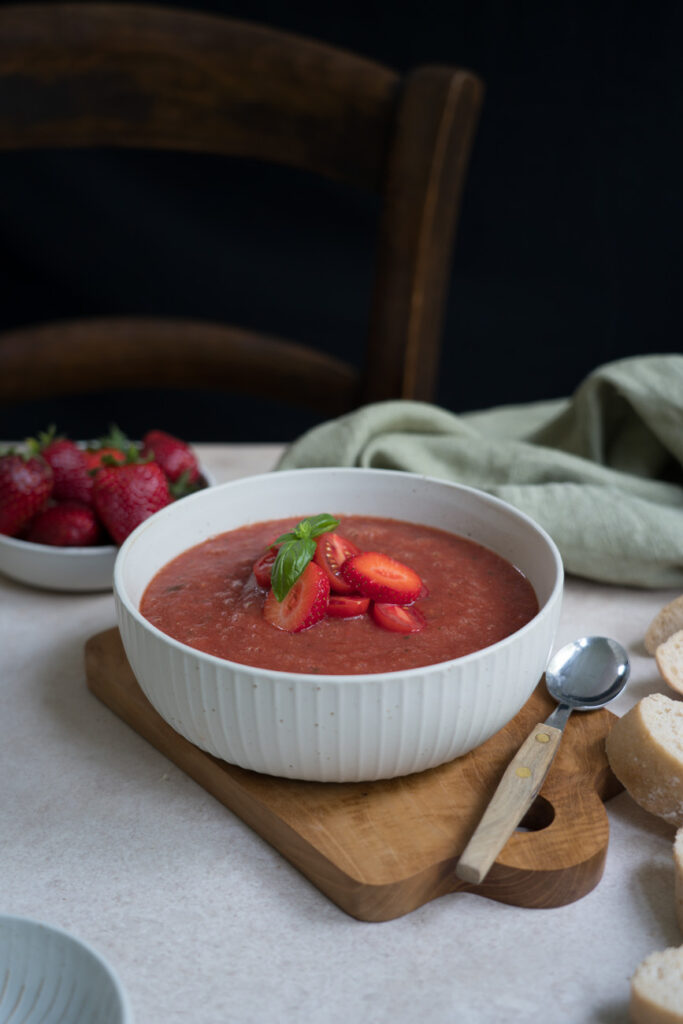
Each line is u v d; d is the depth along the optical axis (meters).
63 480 0.72
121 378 0.99
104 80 0.90
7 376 0.96
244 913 0.51
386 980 0.49
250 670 0.51
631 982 0.47
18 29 0.87
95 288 1.43
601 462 0.78
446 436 0.80
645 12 1.27
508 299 1.46
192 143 0.93
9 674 0.64
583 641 0.62
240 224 1.40
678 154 1.35
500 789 0.53
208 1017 0.47
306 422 1.56
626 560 0.70
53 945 0.47
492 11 1.28
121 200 1.37
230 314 1.46
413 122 0.89
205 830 0.55
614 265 1.42
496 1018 0.47
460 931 0.51
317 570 0.57
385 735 0.52
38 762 0.58
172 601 0.59
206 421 1.55
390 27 1.30
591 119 1.34
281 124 0.93
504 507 0.62
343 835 0.52
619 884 0.52
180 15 0.90
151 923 0.51
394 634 0.56
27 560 0.69
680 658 0.62
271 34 0.91
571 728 0.59
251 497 0.66
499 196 1.39
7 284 1.41
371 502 0.67
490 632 0.57
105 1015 0.45
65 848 0.54
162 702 0.54
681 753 0.53
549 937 0.50
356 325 1.46
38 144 0.90
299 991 0.48
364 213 1.39
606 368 0.77
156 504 0.68
